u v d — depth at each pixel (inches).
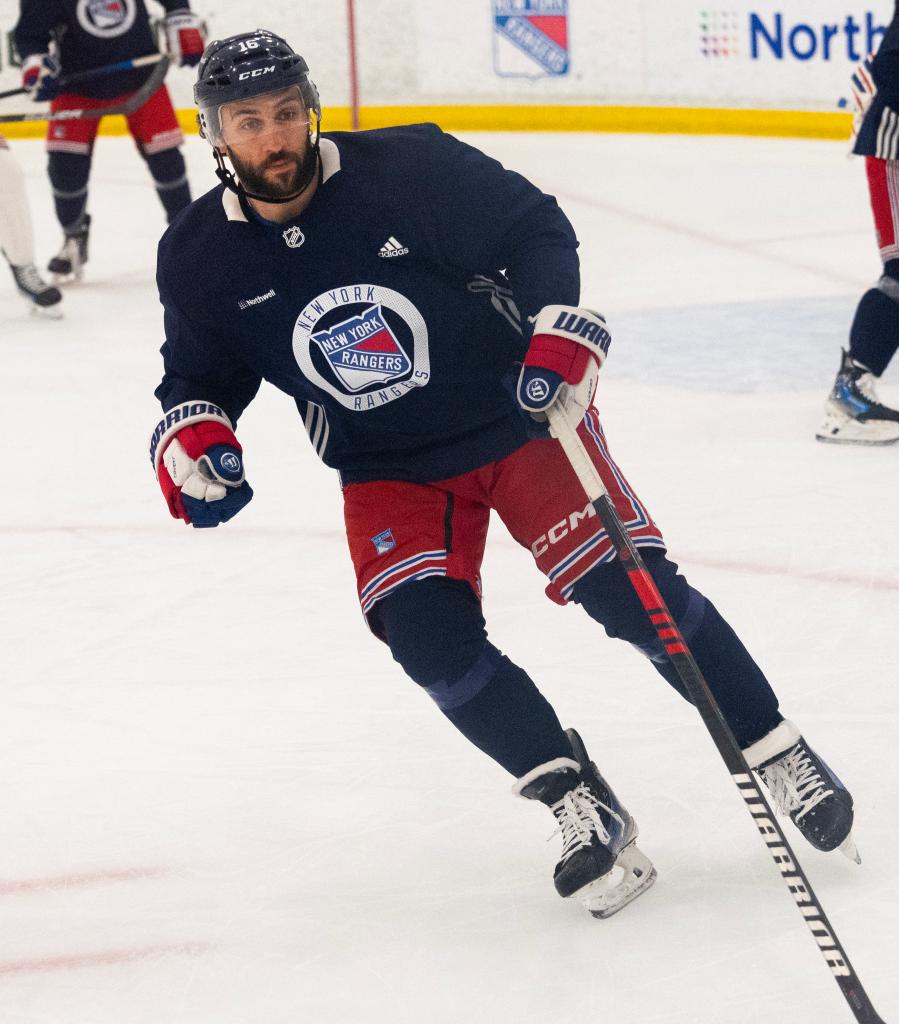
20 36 938.1
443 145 295.6
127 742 404.8
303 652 454.0
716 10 1364.4
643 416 679.7
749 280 931.3
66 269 995.3
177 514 315.9
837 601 462.3
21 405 748.6
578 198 1199.6
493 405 307.7
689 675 280.1
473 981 291.6
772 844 271.9
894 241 597.0
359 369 300.0
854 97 599.2
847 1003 270.5
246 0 1467.8
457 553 309.6
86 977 301.4
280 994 292.2
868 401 611.8
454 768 378.9
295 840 350.9
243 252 294.2
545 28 1434.5
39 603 502.6
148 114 993.5
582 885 294.5
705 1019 272.8
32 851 352.2
